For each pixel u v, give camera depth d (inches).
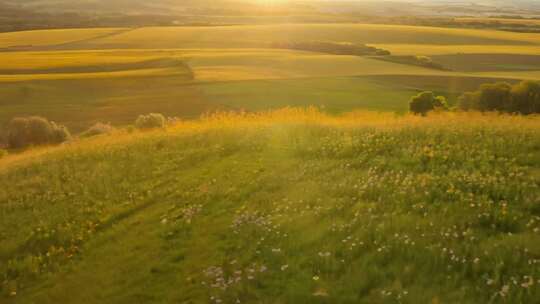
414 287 239.1
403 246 274.7
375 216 319.0
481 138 476.1
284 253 296.8
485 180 353.1
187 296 276.7
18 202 508.7
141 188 492.7
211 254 319.6
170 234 364.5
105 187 513.3
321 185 401.4
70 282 328.2
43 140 1525.6
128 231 391.9
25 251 395.2
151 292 290.7
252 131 659.4
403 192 350.0
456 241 274.2
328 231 313.9
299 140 567.8
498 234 278.8
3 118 1924.2
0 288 341.7
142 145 682.2
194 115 1823.3
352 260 275.7
